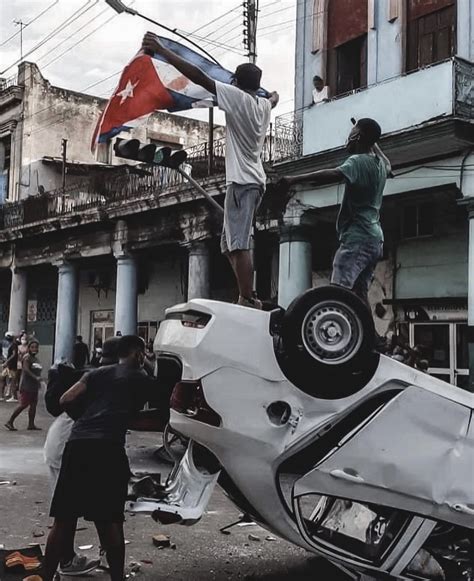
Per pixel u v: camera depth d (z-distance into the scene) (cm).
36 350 1416
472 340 1194
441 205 1458
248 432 441
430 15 1330
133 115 918
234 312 448
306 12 1564
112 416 485
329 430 453
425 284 1482
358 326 441
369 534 522
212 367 442
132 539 649
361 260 486
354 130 511
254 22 1705
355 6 1473
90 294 2514
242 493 462
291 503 450
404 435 451
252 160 471
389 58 1380
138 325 2300
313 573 561
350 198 490
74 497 473
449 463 456
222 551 617
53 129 2838
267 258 1808
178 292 2166
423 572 471
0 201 2856
